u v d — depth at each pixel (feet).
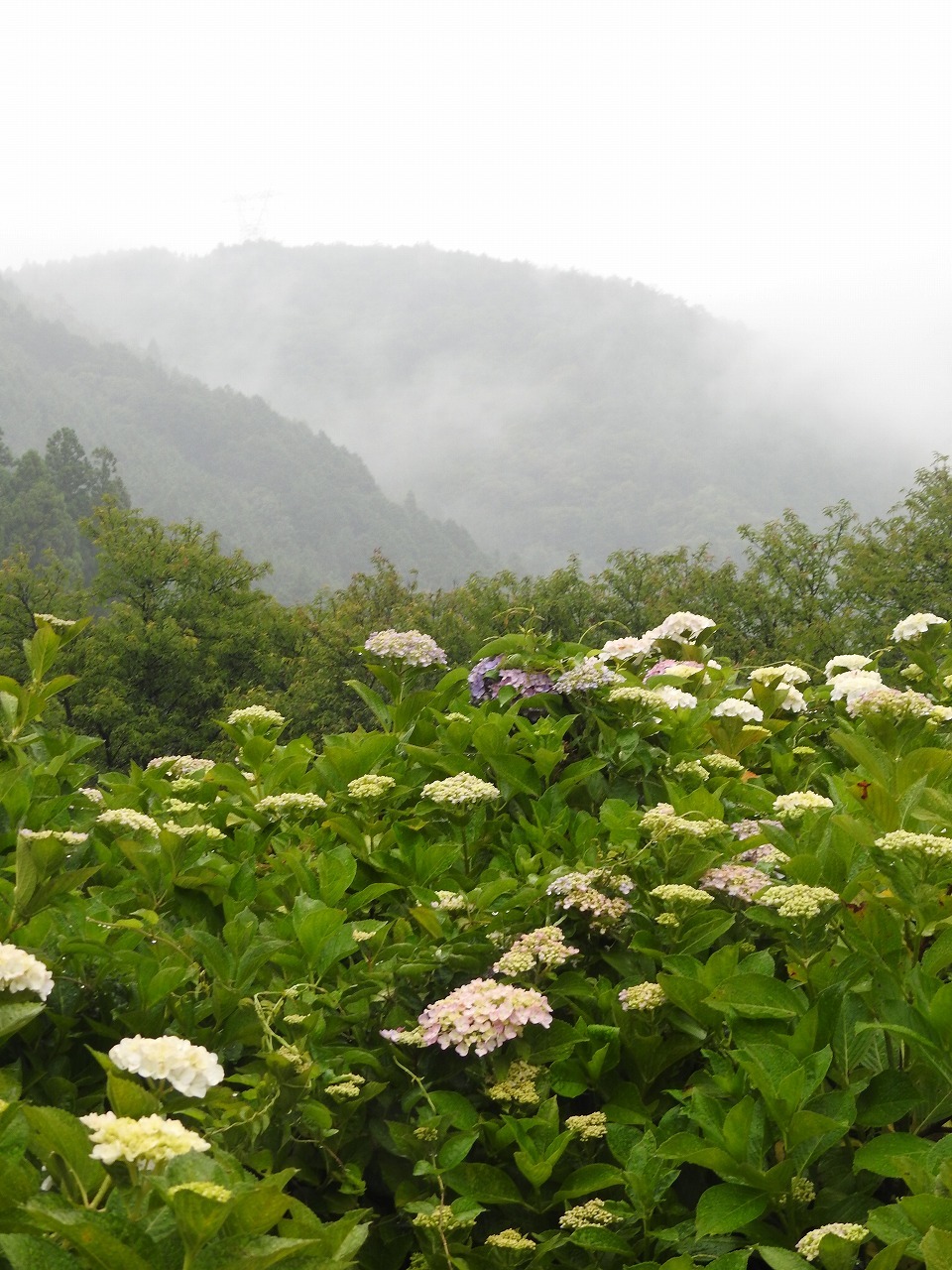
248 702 165.07
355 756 12.41
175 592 184.96
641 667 16.74
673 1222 7.52
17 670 171.22
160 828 10.35
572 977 8.90
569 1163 8.09
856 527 182.91
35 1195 4.53
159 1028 7.90
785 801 10.43
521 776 12.41
